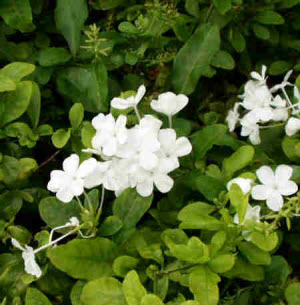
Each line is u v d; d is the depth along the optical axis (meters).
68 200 0.25
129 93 0.30
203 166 0.29
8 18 0.33
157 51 0.36
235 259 0.25
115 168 0.24
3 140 0.32
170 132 0.25
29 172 0.30
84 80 0.33
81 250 0.25
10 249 0.28
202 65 0.35
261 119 0.29
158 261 0.25
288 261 0.33
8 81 0.29
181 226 0.25
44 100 0.35
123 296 0.24
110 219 0.27
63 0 0.34
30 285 0.27
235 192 0.24
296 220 0.31
